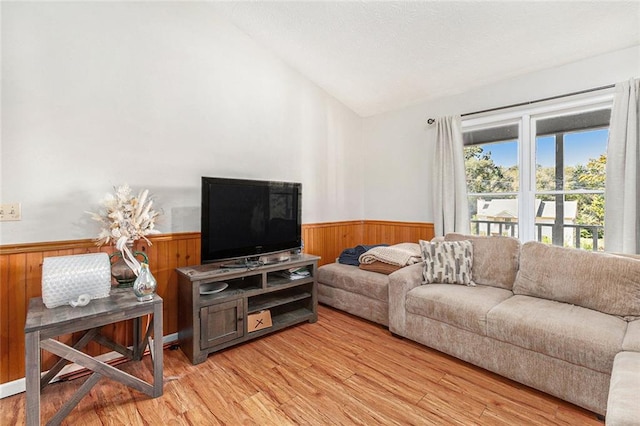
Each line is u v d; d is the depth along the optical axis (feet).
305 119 11.87
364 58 10.31
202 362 7.32
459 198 10.87
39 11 6.43
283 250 9.78
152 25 7.98
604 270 6.55
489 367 6.64
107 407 5.74
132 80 7.66
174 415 5.53
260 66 10.34
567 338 5.57
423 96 11.90
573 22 7.53
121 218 6.57
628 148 7.63
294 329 9.20
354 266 10.98
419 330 7.91
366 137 14.33
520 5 7.30
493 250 8.52
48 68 6.54
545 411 5.60
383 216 13.71
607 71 8.27
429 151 12.09
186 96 8.61
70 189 6.84
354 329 9.21
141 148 7.84
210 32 9.07
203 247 7.87
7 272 6.18
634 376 4.21
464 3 7.52
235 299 7.88
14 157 6.21
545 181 9.55
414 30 8.66
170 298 8.37
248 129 10.05
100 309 5.55
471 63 9.60
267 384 6.45
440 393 6.13
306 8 8.55
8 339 6.19
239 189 8.61
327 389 6.27
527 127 9.74
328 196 12.89
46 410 5.67
